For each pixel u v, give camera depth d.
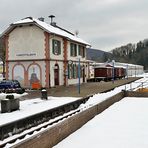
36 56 33.19
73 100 20.95
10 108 16.39
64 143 10.66
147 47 189.62
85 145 10.40
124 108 20.23
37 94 26.56
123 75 68.94
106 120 15.48
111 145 10.39
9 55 34.47
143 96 28.27
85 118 14.66
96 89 31.48
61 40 36.09
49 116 14.94
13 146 7.32
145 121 15.05
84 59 44.41
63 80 36.59
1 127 10.28
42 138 9.08
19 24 33.25
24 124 12.16
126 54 194.25
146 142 10.79
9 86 27.98
